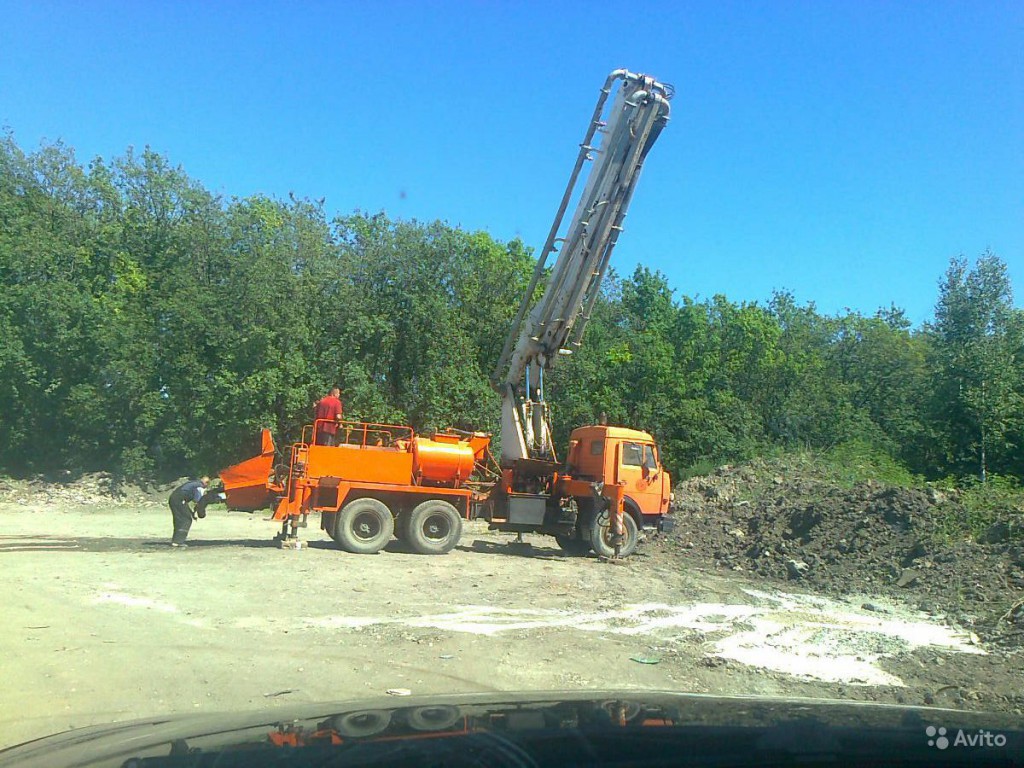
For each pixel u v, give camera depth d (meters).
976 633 9.35
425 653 7.43
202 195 29.91
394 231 30.11
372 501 14.95
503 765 2.10
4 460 27.42
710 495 20.47
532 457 16.78
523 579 12.38
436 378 28.69
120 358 26.84
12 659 6.60
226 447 27.56
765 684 6.88
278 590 10.45
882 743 2.47
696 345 36.88
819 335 45.38
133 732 2.70
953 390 31.98
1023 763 2.42
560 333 16.20
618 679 6.82
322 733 2.42
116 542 15.35
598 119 15.42
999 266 33.94
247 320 27.17
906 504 14.53
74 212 30.33
